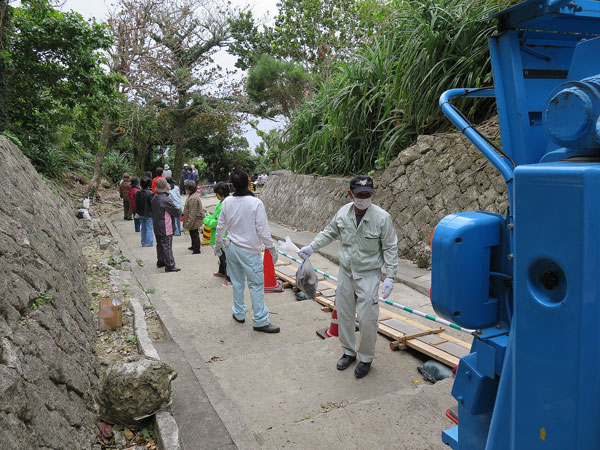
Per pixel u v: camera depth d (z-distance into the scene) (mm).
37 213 4789
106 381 2971
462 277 1712
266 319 5055
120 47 17281
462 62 7406
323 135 10641
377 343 4605
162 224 7703
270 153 32000
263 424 3279
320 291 6223
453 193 7035
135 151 31328
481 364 1796
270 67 24453
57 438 2389
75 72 11781
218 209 9531
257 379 3922
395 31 8773
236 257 4980
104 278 6676
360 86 9344
